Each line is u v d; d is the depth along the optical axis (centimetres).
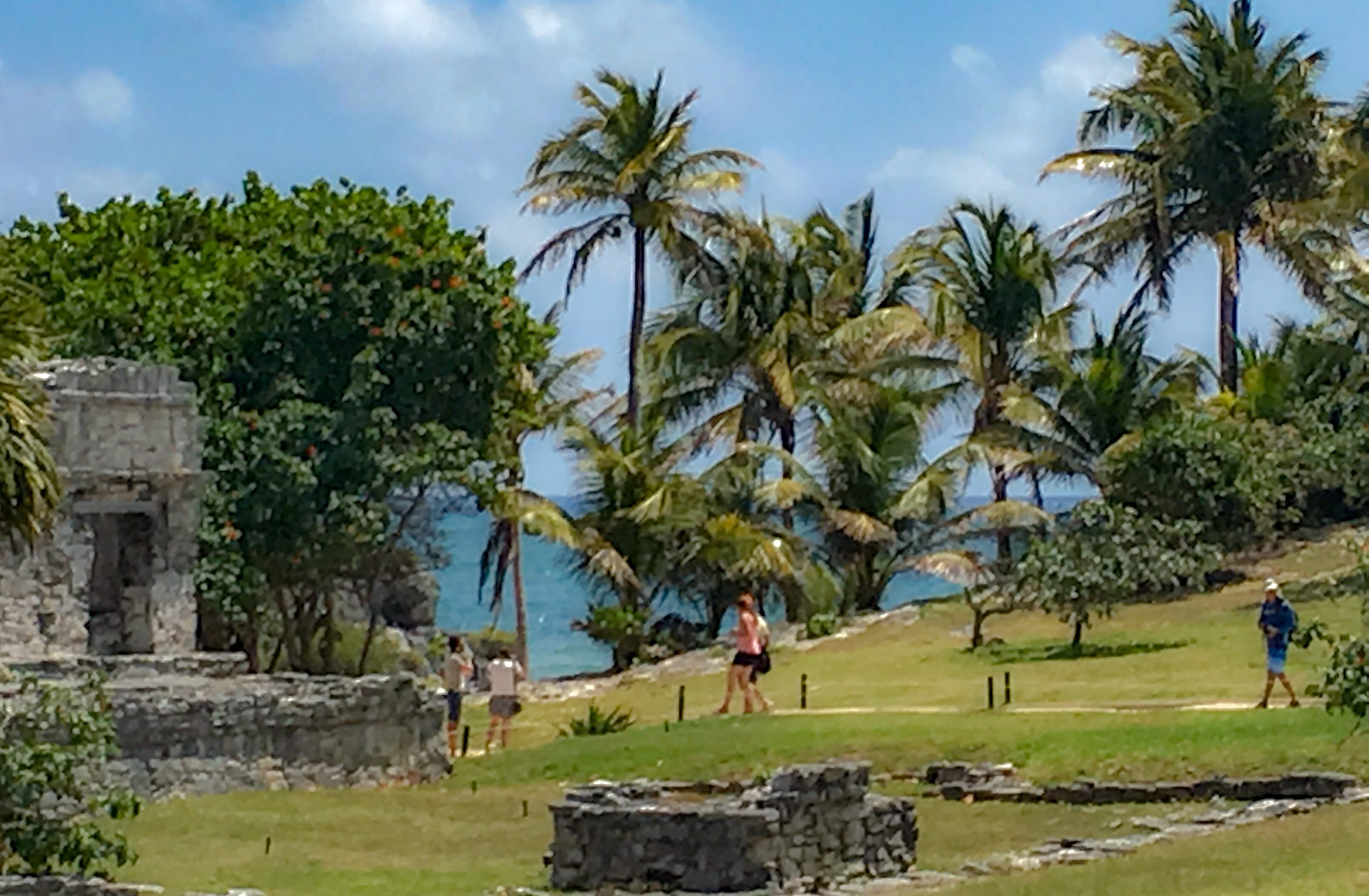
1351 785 3009
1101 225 7425
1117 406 6806
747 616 4116
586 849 2542
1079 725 3631
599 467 6894
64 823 2522
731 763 3566
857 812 2584
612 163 7406
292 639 5559
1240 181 6912
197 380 5584
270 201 6531
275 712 3759
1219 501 6078
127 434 4753
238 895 2416
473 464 5712
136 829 3219
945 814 3127
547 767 3834
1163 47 7156
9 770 2502
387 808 3459
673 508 6775
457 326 5700
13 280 3108
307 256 5703
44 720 2666
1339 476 6388
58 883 2373
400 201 6084
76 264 6100
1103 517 5350
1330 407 6788
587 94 7444
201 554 5184
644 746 3806
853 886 2411
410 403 5672
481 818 3319
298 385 5597
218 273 5888
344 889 2627
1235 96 6862
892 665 5116
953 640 5516
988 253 7256
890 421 7094
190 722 3644
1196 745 3325
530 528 6450
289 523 5341
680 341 7362
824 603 6750
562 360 7206
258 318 5672
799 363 7262
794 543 6831
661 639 6806
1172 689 4138
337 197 6275
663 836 2492
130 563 4909
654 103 7400
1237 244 7188
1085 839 2712
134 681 4025
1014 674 4653
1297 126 6875
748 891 2434
